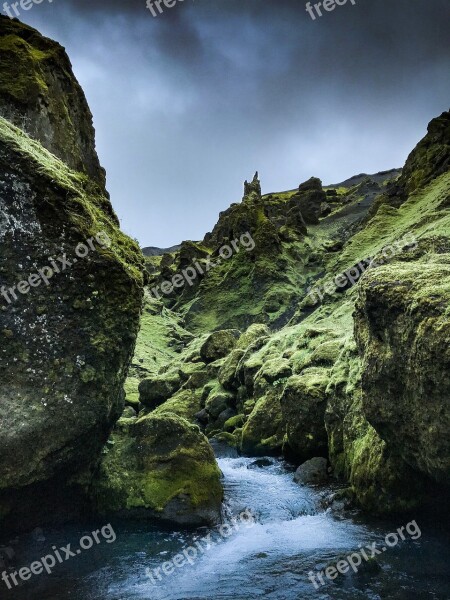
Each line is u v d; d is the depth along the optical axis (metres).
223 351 37.25
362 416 13.85
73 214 10.37
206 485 12.08
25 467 9.16
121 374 11.16
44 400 9.47
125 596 8.26
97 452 11.07
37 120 15.08
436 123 89.56
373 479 11.59
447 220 38.31
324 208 135.38
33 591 8.34
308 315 49.00
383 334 10.33
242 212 101.62
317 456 16.78
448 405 8.08
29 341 9.53
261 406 22.36
